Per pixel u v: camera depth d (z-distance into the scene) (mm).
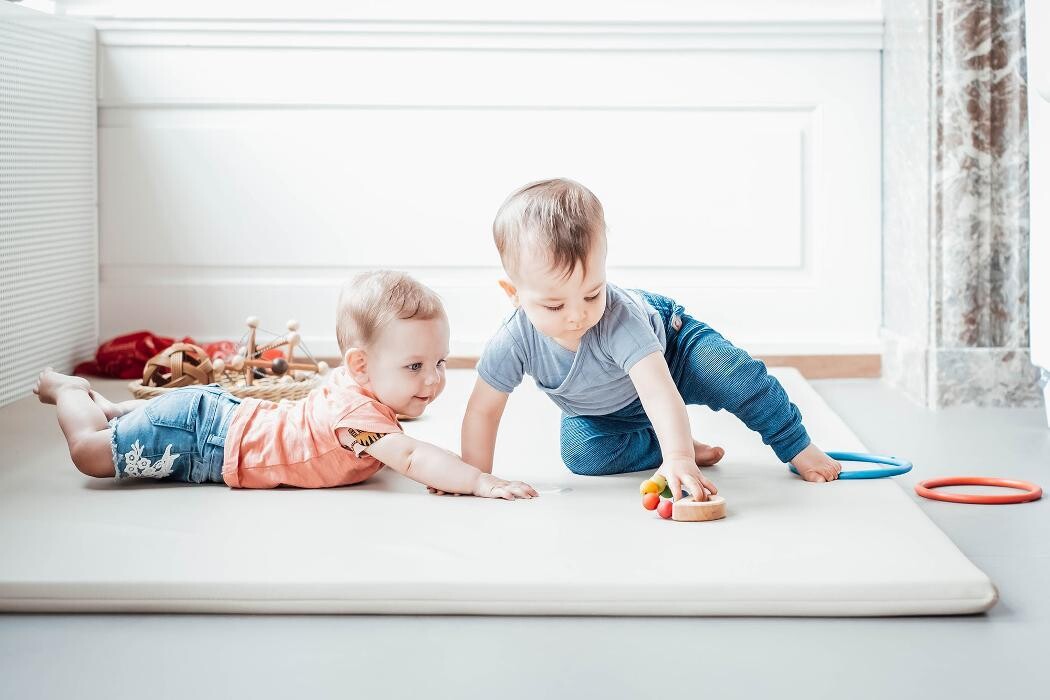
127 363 3096
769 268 3293
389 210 3305
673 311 1976
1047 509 1834
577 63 3252
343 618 1379
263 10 3232
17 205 2754
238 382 2656
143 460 1846
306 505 1737
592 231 1629
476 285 3309
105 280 3334
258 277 3332
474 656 1267
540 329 1707
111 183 3307
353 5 3238
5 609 1393
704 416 2500
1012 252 2742
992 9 2711
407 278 1872
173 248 3318
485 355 1863
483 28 3225
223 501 1767
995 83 2725
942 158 2748
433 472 1792
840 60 3227
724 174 3270
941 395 2752
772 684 1192
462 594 1374
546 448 2186
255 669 1237
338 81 3268
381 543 1529
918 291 2877
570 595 1370
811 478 1893
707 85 3250
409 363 1832
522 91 3262
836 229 3264
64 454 2137
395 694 1174
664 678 1208
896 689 1180
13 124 2727
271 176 3295
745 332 3289
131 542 1546
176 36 3248
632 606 1369
